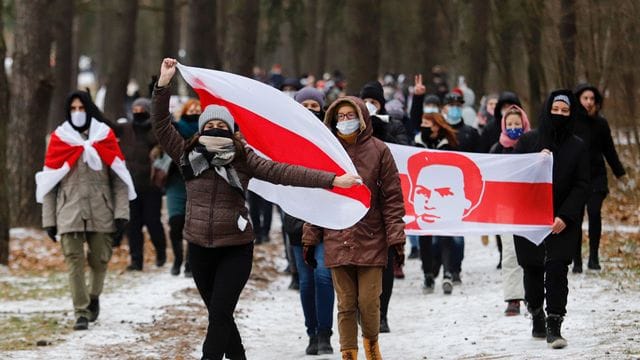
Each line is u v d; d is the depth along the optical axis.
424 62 67.69
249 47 49.34
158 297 28.31
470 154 22.23
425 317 25.33
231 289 16.95
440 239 29.84
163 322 24.56
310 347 21.20
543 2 46.53
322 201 18.28
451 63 60.66
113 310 26.28
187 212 17.27
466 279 31.06
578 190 19.89
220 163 16.97
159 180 32.75
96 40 97.75
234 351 17.91
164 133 17.47
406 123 31.92
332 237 18.42
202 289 17.70
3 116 34.28
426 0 67.12
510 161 21.42
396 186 18.36
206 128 17.22
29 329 23.66
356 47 50.88
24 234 40.78
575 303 24.55
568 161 20.16
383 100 24.81
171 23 67.38
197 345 22.09
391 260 23.11
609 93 44.28
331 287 20.64
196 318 25.31
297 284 30.66
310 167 18.38
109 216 23.67
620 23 41.84
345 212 18.17
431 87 66.94
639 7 41.09
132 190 23.95
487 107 37.47
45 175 23.23
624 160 44.25
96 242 23.83
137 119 33.62
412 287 30.42
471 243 40.38
